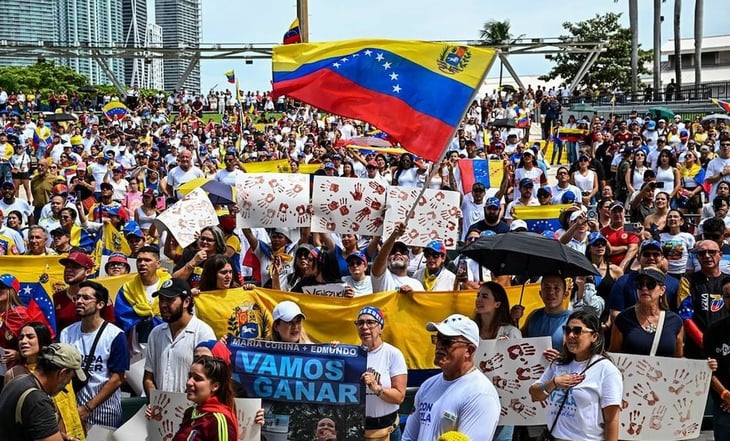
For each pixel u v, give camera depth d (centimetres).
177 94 5684
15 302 771
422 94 833
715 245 823
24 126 3130
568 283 868
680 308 830
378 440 668
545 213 1352
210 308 793
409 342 823
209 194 1218
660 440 673
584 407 579
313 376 649
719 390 694
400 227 856
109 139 3061
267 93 5419
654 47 5125
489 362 687
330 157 2111
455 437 446
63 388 611
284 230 1187
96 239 1274
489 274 1034
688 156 1927
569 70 6819
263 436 649
